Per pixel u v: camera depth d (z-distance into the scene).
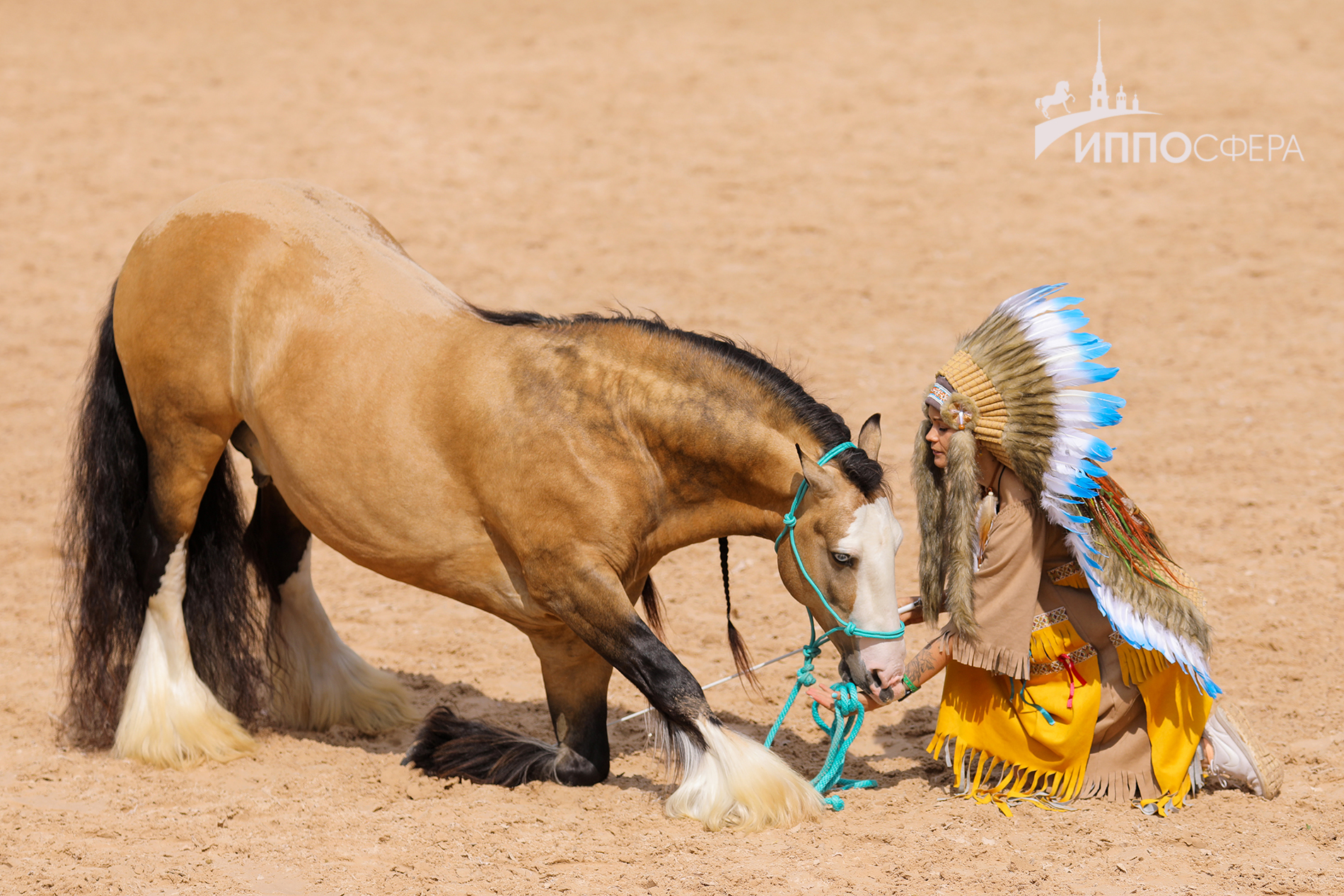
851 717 9.32
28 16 44.47
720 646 12.55
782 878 7.90
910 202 29.11
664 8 45.00
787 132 33.44
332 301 9.66
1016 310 8.80
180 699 10.23
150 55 39.91
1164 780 8.84
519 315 9.80
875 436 9.08
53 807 9.26
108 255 26.80
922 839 8.42
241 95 36.25
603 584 8.97
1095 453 8.49
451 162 31.73
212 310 9.91
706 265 26.00
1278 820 8.62
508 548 9.41
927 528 9.09
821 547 8.74
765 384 9.06
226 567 10.65
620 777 9.98
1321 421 18.30
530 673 12.22
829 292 24.58
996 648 8.75
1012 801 8.96
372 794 9.51
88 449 10.62
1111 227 27.25
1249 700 10.79
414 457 9.33
